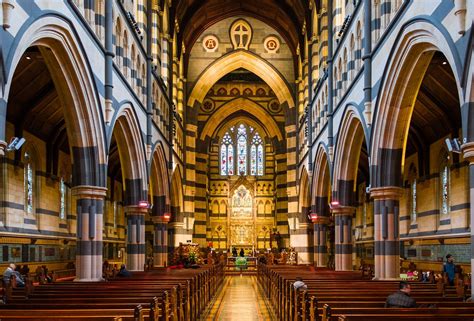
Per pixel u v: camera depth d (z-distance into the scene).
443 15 12.73
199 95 46.41
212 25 45.38
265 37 46.00
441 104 23.33
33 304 10.17
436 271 26.17
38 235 24.48
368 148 19.56
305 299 10.94
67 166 29.58
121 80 21.31
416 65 16.25
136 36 24.50
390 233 18.39
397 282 15.95
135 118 23.70
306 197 42.59
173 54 38.62
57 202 27.56
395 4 17.77
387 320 7.92
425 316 7.99
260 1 41.78
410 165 30.17
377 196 18.58
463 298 11.85
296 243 44.25
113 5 20.27
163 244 34.16
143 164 25.75
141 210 25.20
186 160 45.59
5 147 10.88
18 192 22.91
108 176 37.19
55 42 14.87
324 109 30.30
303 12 38.59
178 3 37.03
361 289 13.66
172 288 12.08
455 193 24.12
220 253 49.69
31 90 21.53
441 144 25.70
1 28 10.82
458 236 23.34
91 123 17.61
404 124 17.97
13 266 18.39
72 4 15.43
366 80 19.66
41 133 25.03
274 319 18.27
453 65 12.08
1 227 21.00
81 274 17.86
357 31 22.00
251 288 31.53
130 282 16.08
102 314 8.83
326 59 31.53
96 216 18.19
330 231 39.25
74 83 16.53
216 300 24.55
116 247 39.44
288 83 45.62
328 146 27.94
